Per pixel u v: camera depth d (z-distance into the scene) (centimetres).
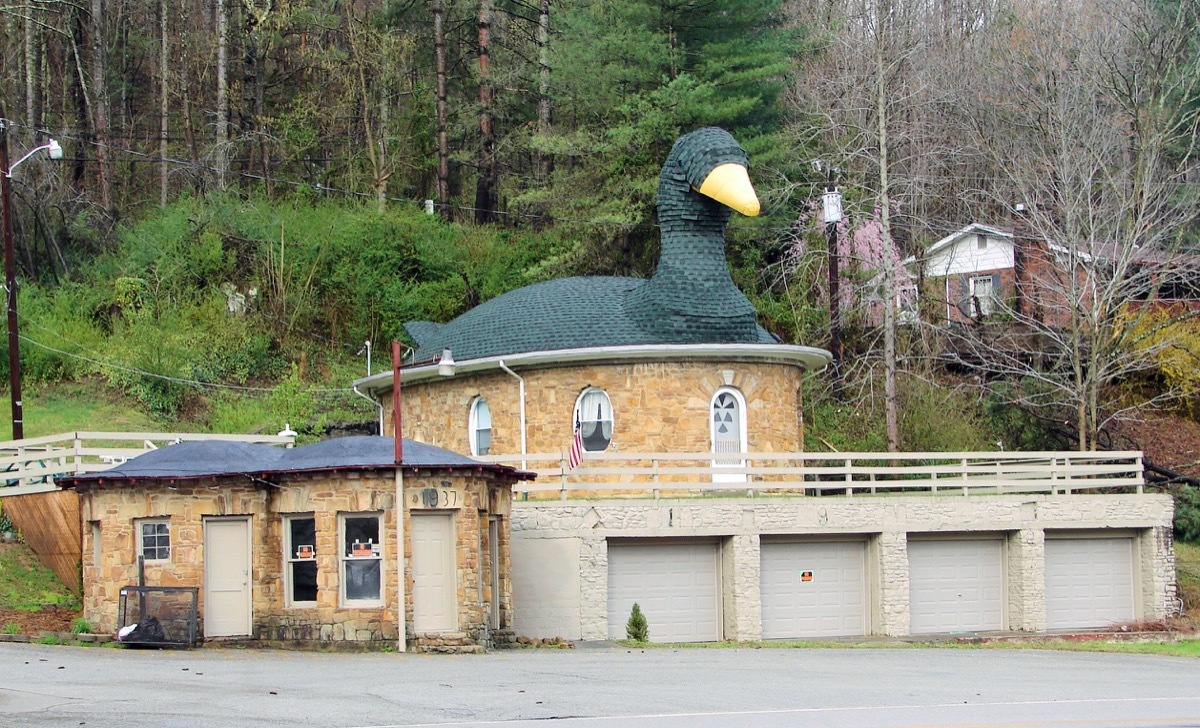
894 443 4288
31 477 3028
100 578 2555
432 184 6675
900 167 5303
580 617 3105
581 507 3139
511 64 6625
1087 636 3328
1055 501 3519
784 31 5622
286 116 6231
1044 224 5091
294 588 2536
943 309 5353
